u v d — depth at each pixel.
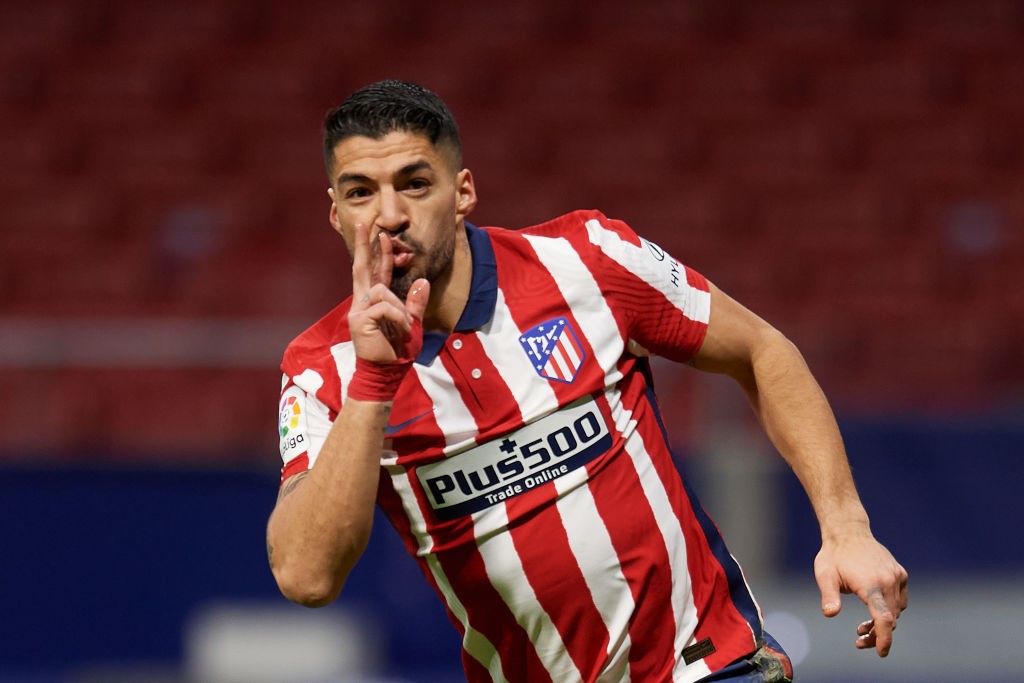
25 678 23.27
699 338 9.12
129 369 27.33
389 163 8.00
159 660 23.56
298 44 42.19
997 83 41.31
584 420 8.64
